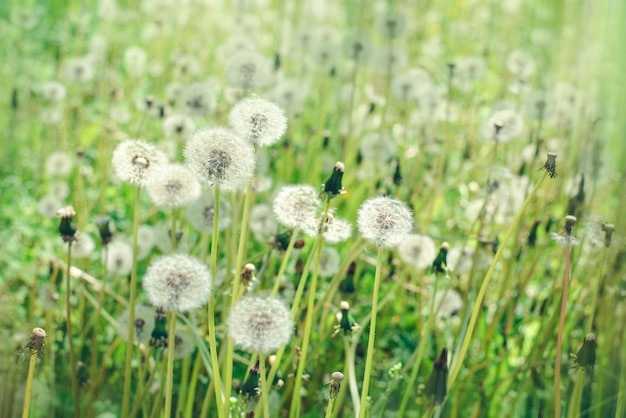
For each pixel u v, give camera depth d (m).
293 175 1.70
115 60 2.11
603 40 2.59
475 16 3.00
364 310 1.33
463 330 1.05
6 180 1.72
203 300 0.93
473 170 1.61
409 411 1.21
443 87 2.08
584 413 1.14
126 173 1.02
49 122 1.84
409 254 1.19
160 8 2.40
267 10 2.63
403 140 1.71
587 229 1.03
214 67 2.27
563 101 1.68
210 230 1.14
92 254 1.42
